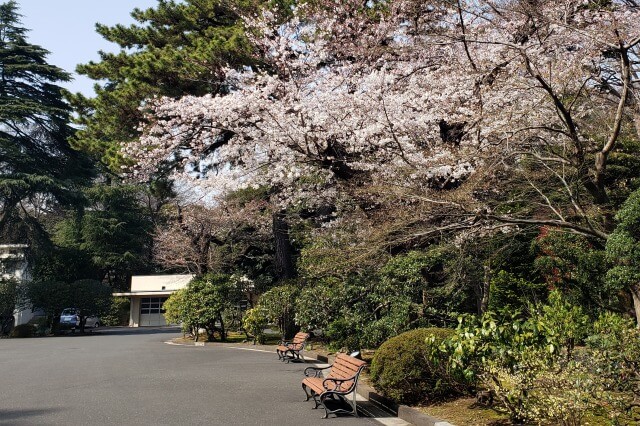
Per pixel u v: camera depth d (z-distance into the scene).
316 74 13.20
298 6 12.83
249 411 7.02
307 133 11.38
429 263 9.48
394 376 6.92
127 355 15.67
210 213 22.61
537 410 4.95
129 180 14.98
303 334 13.83
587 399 4.60
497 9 9.97
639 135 9.38
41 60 34.19
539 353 5.21
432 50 11.42
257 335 18.84
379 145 11.27
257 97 12.09
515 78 8.84
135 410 7.08
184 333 23.41
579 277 9.27
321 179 13.71
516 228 9.55
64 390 8.88
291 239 20.89
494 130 8.48
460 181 9.92
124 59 15.73
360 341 9.83
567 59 9.56
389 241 8.96
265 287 22.36
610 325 5.41
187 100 12.89
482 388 6.73
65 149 34.00
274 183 13.39
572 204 8.40
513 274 10.70
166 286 41.03
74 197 33.59
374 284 10.01
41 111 31.53
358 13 12.63
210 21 16.78
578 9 9.52
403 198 8.54
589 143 9.78
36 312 38.28
